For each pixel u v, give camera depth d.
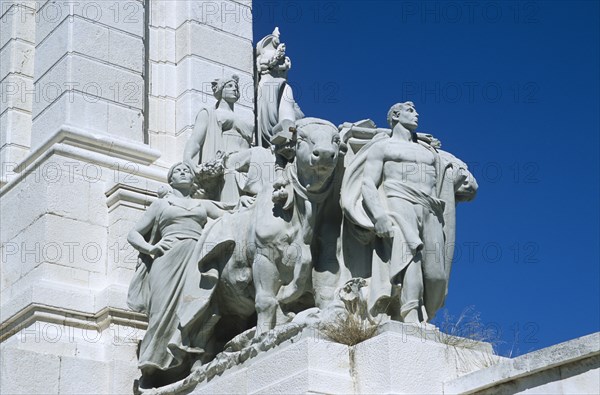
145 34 18.22
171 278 13.59
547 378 10.09
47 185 15.57
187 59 18.17
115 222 15.66
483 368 10.90
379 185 12.12
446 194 12.34
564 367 9.98
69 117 16.45
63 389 13.88
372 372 10.80
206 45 18.36
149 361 13.52
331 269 12.50
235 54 18.61
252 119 18.12
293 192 12.50
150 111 17.88
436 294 11.92
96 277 15.43
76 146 16.17
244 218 13.28
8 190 16.61
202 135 15.70
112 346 14.59
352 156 12.58
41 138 16.88
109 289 15.03
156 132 17.80
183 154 16.38
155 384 13.77
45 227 15.34
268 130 16.61
